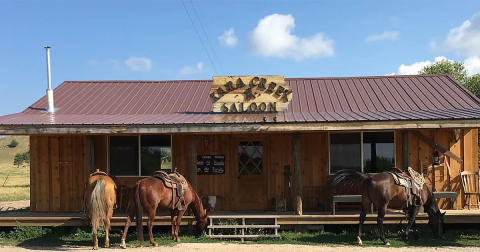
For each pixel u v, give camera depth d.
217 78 11.51
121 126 9.08
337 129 8.90
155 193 8.19
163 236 9.43
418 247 8.13
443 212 9.59
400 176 8.45
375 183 8.27
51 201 11.16
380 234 8.38
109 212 8.36
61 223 9.77
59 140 11.22
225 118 10.20
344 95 12.62
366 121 8.84
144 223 9.61
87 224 9.74
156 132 9.10
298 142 9.79
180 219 8.86
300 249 8.03
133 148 11.23
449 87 12.65
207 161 11.22
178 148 11.22
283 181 11.13
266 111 11.38
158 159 11.24
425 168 10.73
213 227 9.27
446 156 10.69
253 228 9.53
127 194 11.06
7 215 10.52
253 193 11.17
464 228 9.88
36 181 11.20
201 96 13.11
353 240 8.80
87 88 13.91
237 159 11.23
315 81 14.14
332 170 11.04
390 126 8.80
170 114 11.23
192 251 7.91
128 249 8.12
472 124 8.57
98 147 11.20
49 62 11.89
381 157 10.98
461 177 10.45
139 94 13.31
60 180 11.18
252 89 11.47
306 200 10.98
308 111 11.34
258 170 11.24
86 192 8.59
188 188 8.97
